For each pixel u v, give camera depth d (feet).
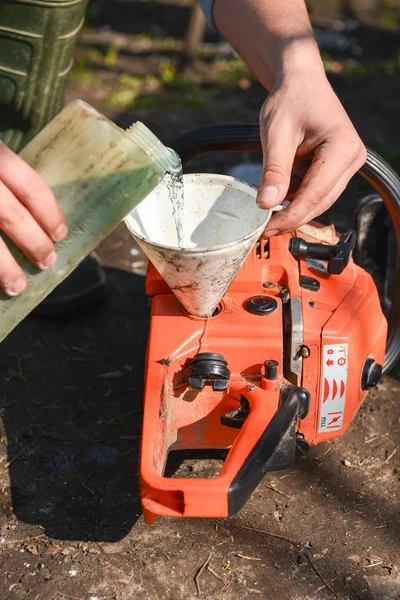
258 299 4.89
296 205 4.76
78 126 3.77
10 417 6.02
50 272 4.10
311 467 5.56
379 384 6.39
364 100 12.42
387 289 6.84
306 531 5.02
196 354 4.56
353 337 4.92
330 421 5.00
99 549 4.89
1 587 4.63
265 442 4.09
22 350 6.79
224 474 3.92
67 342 6.92
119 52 14.17
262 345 4.63
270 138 4.84
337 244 5.37
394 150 10.43
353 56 14.40
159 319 4.82
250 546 4.91
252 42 5.61
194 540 4.95
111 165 3.84
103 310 7.40
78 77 12.85
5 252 3.62
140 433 5.90
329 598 4.56
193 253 4.20
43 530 5.03
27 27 6.17
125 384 6.42
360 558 4.83
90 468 5.56
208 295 4.56
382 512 5.17
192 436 4.77
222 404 4.65
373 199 6.23
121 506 5.23
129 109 11.78
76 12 6.38
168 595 4.58
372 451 5.72
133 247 8.49
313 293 5.12
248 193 4.98
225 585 4.64
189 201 5.16
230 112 11.86
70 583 4.66
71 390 6.34
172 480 3.89
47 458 5.64
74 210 3.95
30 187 3.45
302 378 4.87
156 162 3.85
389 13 16.94
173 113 11.73
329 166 4.75
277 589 4.62
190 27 13.16
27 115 6.71
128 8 16.66
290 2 5.72
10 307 4.15
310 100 4.91
